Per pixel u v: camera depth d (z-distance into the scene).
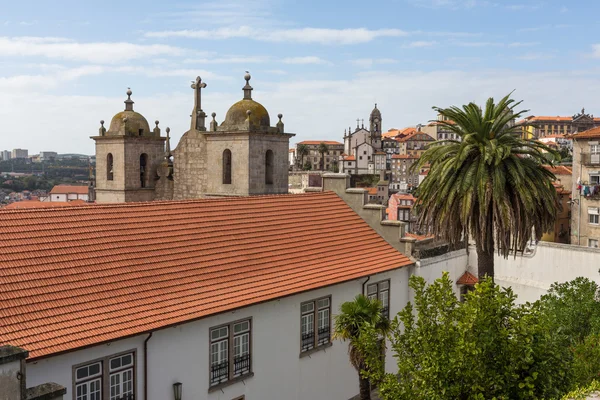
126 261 19.72
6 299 16.02
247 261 23.00
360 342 17.84
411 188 149.00
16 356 11.06
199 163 38.78
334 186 32.44
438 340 13.49
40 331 15.61
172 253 21.27
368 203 31.34
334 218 29.95
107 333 16.55
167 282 19.77
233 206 26.41
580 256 30.92
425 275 29.72
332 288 24.59
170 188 43.00
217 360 20.03
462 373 12.77
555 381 13.31
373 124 189.25
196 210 24.66
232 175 36.50
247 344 21.05
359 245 28.52
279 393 22.30
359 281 26.00
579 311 22.70
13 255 17.56
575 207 59.91
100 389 16.73
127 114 43.34
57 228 19.58
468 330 12.99
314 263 25.05
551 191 23.48
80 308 17.00
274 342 22.00
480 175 22.64
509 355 13.06
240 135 35.81
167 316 18.20
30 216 19.53
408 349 14.40
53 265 17.97
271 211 27.67
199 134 38.59
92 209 21.42
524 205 22.17
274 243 25.14
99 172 44.47
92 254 19.22
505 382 12.98
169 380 18.41
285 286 22.39
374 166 174.88
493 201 22.58
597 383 14.16
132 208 22.67
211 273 21.30
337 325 20.45
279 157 37.94
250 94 37.62
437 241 29.17
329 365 24.64
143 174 43.88
